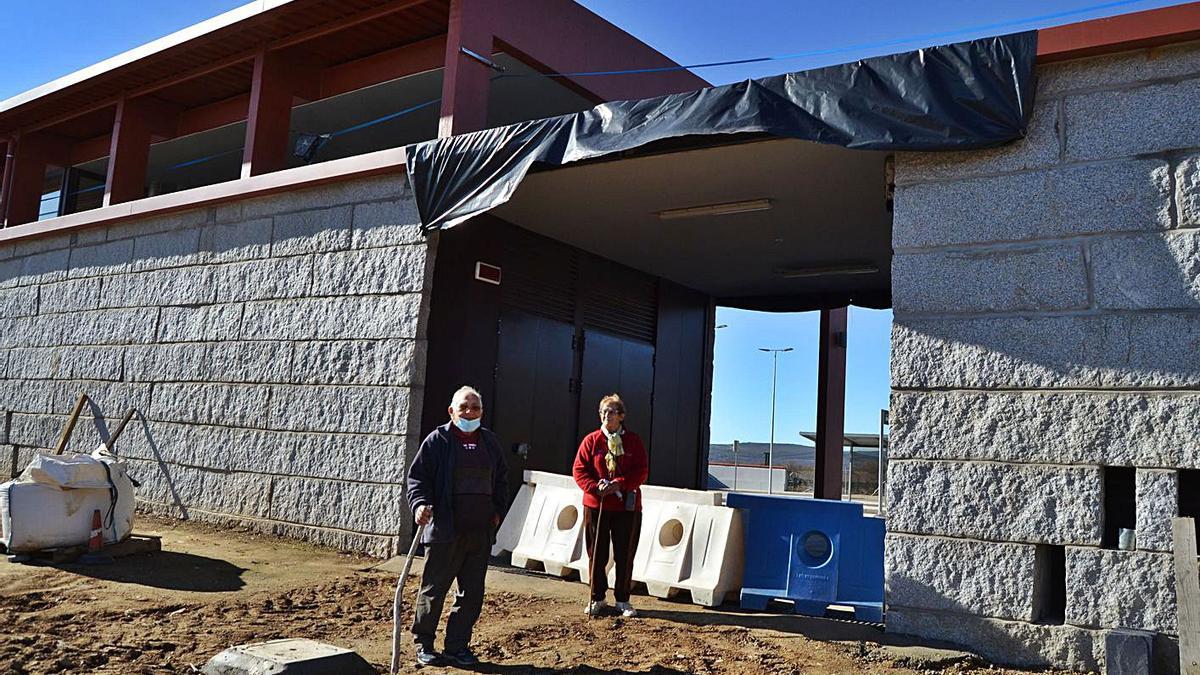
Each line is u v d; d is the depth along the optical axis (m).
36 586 7.62
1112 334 6.40
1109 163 6.56
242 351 11.29
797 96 7.59
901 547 6.90
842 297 15.04
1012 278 6.77
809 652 6.50
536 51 11.43
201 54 13.19
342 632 6.74
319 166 10.71
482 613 7.48
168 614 7.02
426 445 6.11
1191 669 5.36
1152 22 6.40
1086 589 6.26
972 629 6.58
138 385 12.51
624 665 6.10
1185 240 6.25
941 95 7.03
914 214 7.18
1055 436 6.48
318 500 10.20
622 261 13.62
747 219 11.18
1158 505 6.11
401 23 11.80
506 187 9.07
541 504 9.49
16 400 14.50
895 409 7.06
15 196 16.73
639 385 13.98
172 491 11.73
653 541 8.59
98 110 15.56
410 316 9.78
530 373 11.80
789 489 52.41
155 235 12.76
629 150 8.44
